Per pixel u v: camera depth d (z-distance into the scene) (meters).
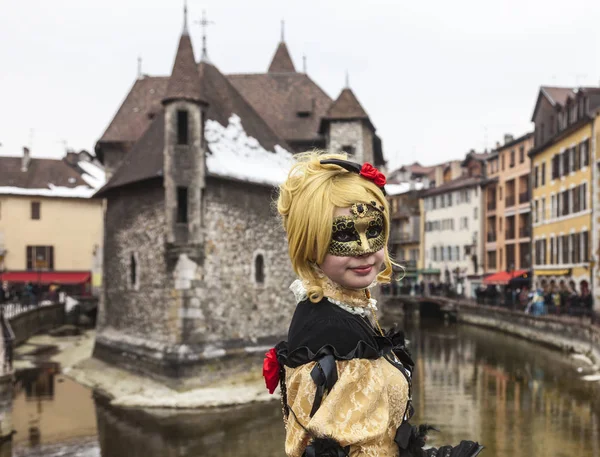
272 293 21.47
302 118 30.45
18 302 38.75
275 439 13.77
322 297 1.57
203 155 19.64
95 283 45.66
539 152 40.41
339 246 1.54
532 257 41.59
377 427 1.39
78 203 45.72
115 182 22.44
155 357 19.23
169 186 19.36
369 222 1.56
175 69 19.83
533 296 32.78
